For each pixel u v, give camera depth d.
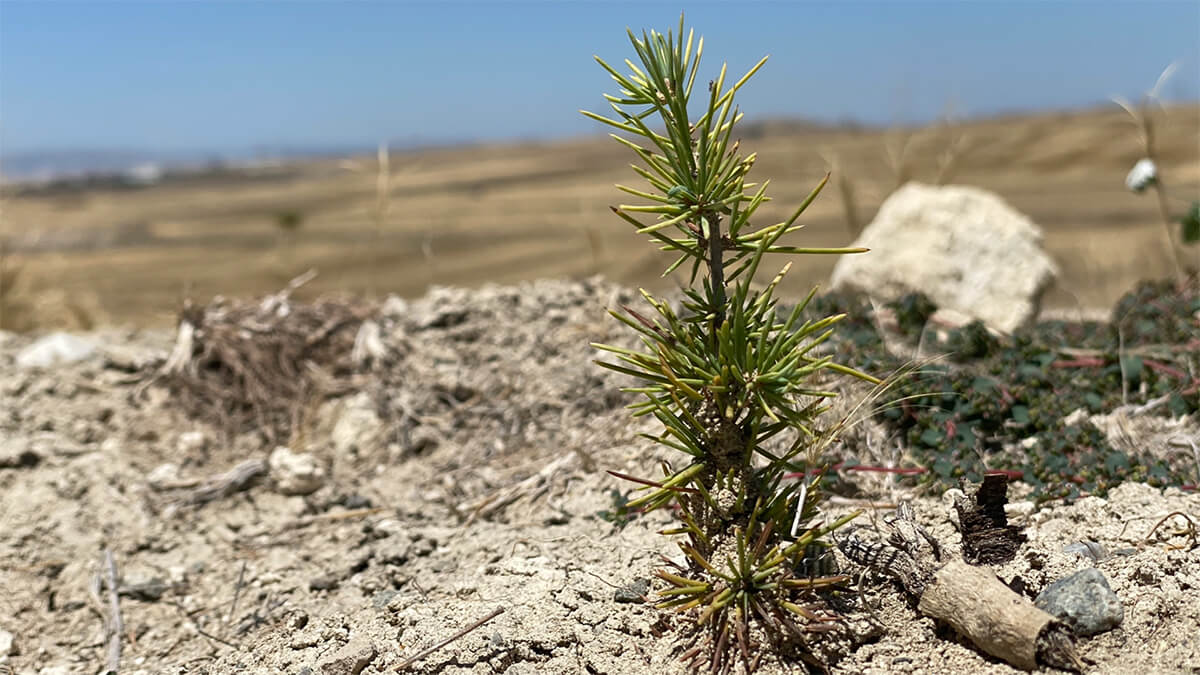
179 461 0.67
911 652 0.39
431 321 0.78
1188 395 0.59
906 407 0.56
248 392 0.73
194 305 0.81
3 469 0.66
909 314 0.71
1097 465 0.51
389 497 0.61
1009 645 0.37
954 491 0.48
